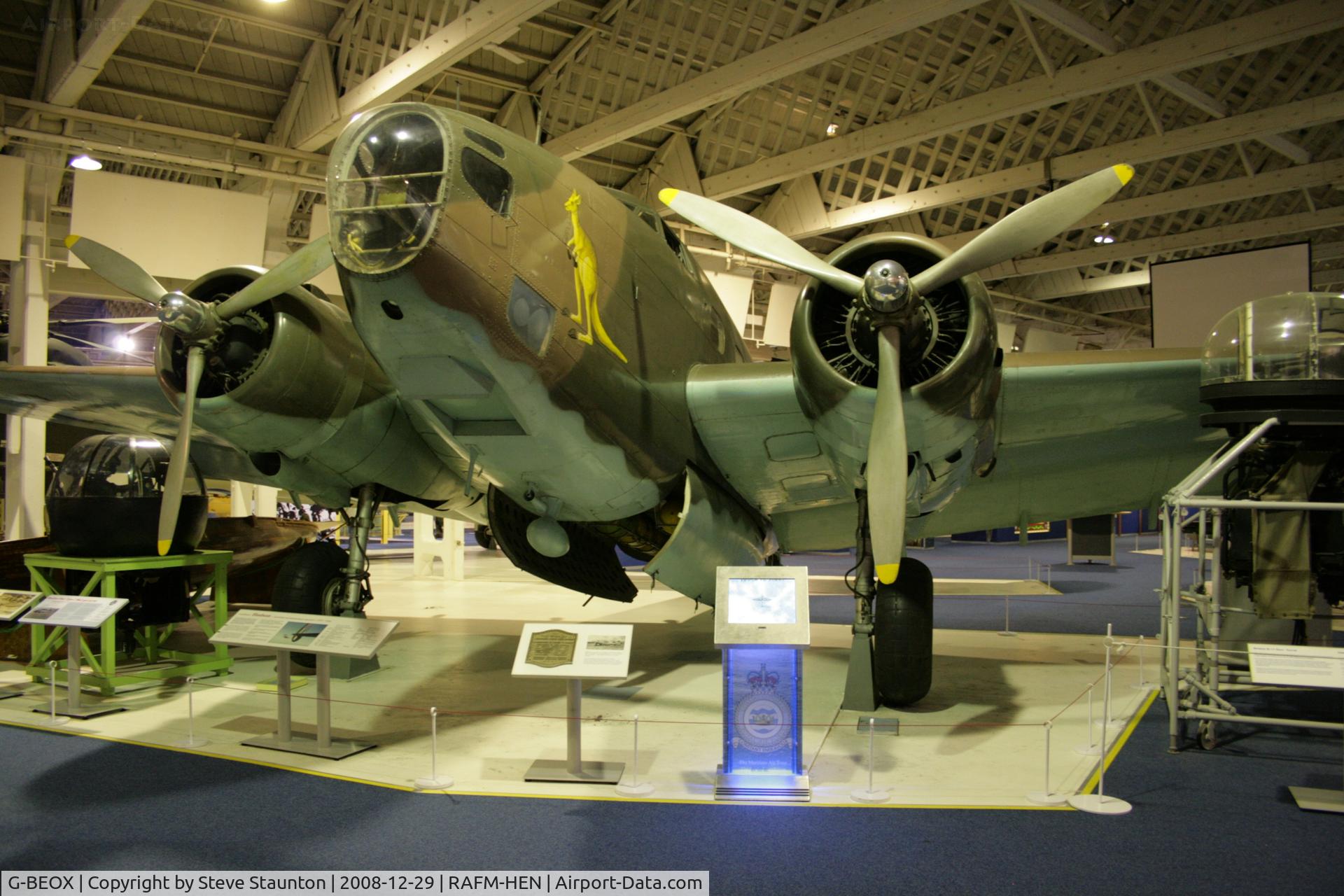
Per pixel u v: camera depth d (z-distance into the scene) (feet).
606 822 12.10
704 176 47.88
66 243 19.25
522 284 14.20
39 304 37.47
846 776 14.15
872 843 11.43
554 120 42.01
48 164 37.01
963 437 15.60
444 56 30.01
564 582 22.74
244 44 36.32
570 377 15.42
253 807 12.64
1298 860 10.94
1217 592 15.78
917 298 14.53
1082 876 10.43
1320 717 18.22
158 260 36.17
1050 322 79.41
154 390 23.12
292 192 42.47
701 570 20.18
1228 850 11.21
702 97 34.63
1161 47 32.35
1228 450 16.30
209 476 27.30
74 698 17.71
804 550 28.07
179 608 22.48
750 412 18.38
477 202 13.57
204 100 38.58
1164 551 16.89
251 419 18.02
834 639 29.04
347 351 19.08
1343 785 13.74
